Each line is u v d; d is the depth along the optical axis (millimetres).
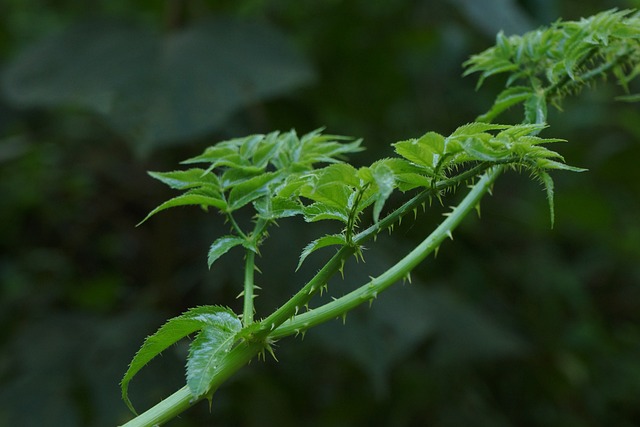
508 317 4371
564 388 4254
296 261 3309
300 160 1415
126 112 3041
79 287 3947
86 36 3404
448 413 3895
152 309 3613
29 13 4785
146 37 3383
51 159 4020
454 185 1012
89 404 3146
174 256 3732
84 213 4258
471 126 962
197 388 952
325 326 3148
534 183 4660
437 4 4609
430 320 3301
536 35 1423
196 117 3021
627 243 4578
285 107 3951
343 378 3967
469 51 4793
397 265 1121
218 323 1021
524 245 4793
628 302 4957
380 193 866
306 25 4316
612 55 1441
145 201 4211
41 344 3377
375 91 4250
